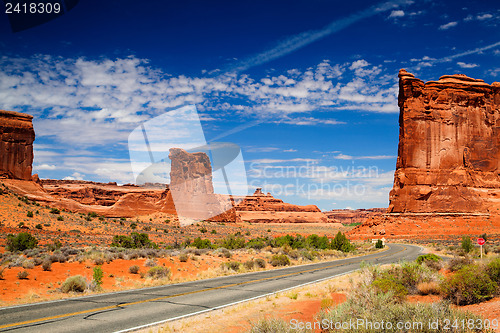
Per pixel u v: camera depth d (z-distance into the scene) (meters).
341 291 13.19
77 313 10.01
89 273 19.39
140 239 40.25
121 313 10.01
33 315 9.76
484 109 105.88
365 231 96.56
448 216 94.31
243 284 16.23
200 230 86.88
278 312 9.90
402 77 102.94
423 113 101.88
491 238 75.06
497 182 102.38
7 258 25.16
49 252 30.72
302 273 20.75
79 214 84.75
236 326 8.48
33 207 73.88
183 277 19.94
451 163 100.75
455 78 108.88
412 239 82.62
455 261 18.62
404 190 98.56
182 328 8.37
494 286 10.43
